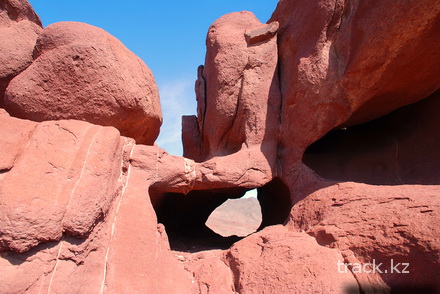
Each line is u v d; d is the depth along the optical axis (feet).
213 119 18.80
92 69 13.28
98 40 13.53
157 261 11.76
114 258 10.74
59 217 9.27
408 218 10.16
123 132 15.05
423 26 11.67
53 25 13.64
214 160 15.67
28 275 8.46
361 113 15.93
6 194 8.89
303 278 10.53
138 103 14.42
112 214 11.57
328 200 13.15
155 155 14.05
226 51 18.76
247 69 18.02
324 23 15.11
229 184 15.57
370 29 12.93
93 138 11.47
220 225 59.62
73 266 9.42
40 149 10.40
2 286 7.98
